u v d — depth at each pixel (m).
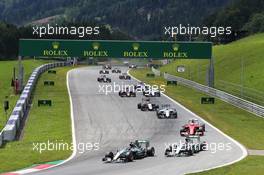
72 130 172.75
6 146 144.88
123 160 119.00
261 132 177.50
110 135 163.38
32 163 118.62
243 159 124.62
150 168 108.88
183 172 104.12
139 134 165.38
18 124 177.88
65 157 127.50
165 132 169.38
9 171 107.38
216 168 109.94
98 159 123.44
